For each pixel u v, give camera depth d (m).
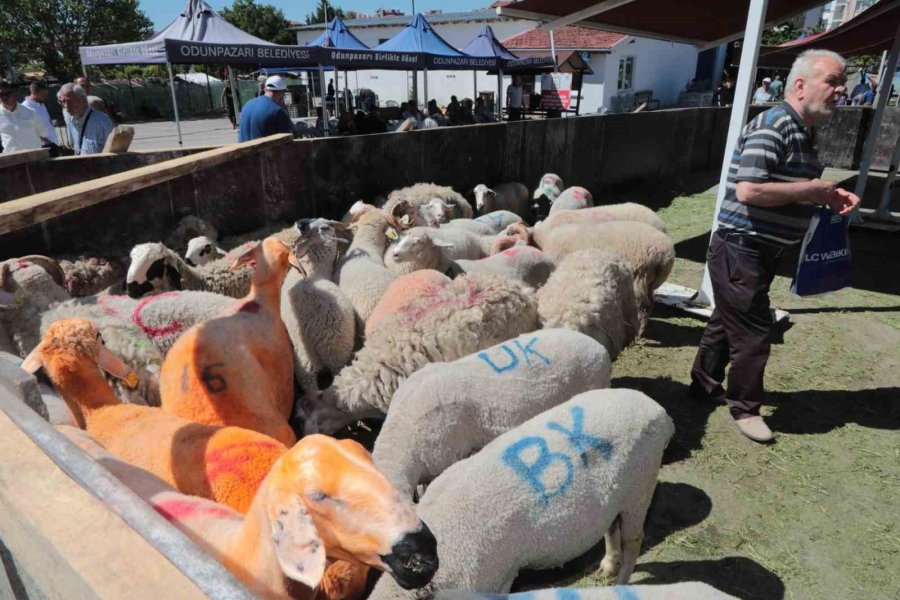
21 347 3.38
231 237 5.42
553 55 17.31
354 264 4.57
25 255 4.17
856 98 21.58
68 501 0.98
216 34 11.46
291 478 1.32
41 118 7.58
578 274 3.68
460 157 7.67
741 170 3.29
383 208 5.98
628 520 2.39
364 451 1.42
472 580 1.93
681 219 10.16
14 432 1.18
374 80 32.44
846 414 4.01
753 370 3.61
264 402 2.78
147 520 0.86
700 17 8.20
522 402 2.70
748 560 2.75
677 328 5.45
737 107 5.12
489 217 7.16
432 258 4.78
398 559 1.27
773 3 7.62
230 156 4.64
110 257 4.70
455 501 2.00
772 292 6.58
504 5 6.62
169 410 2.66
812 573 2.69
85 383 2.38
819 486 3.28
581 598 1.69
